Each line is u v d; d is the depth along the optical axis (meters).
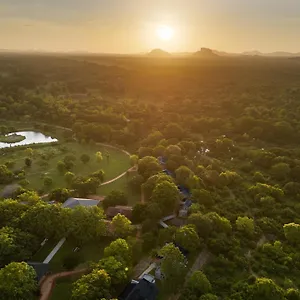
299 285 92.69
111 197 126.19
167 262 88.06
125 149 197.00
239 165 172.50
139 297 81.94
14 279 78.00
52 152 184.25
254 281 92.19
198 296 85.50
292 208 132.00
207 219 108.69
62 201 126.25
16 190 129.62
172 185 124.81
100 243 104.94
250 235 112.12
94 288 78.00
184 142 189.12
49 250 100.44
